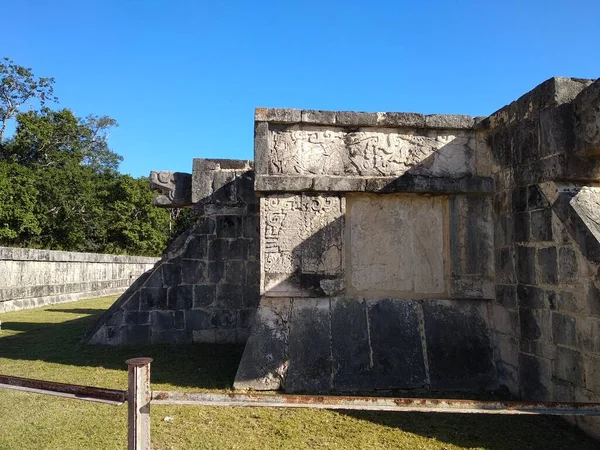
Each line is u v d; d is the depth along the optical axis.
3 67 26.89
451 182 5.42
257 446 3.61
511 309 5.03
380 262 5.48
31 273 13.49
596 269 3.77
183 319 7.77
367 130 5.57
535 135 4.63
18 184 19.38
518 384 4.85
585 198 4.20
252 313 7.82
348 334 5.20
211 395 2.65
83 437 3.73
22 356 6.62
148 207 27.77
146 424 2.52
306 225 5.37
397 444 3.71
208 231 7.96
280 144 5.48
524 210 4.81
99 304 14.16
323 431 3.93
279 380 4.99
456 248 5.44
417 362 5.14
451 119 5.56
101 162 38.28
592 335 3.82
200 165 8.08
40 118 25.61
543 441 3.82
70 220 23.52
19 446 3.55
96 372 5.70
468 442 3.78
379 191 5.39
